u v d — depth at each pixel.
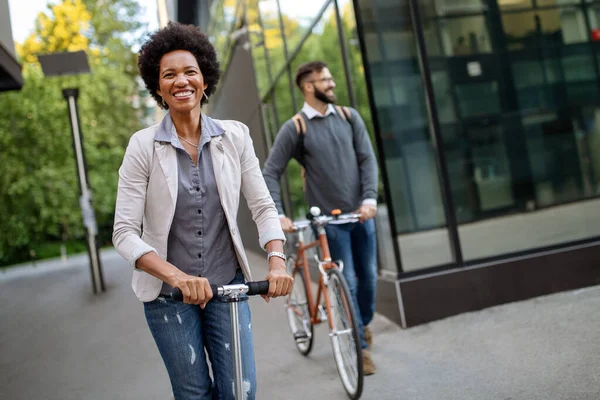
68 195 28.80
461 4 5.65
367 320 4.58
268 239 2.51
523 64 5.72
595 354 3.80
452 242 5.41
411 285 5.22
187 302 2.15
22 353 7.03
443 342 4.64
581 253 5.45
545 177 5.67
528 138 5.68
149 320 2.50
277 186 4.45
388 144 5.47
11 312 10.91
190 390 2.47
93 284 11.83
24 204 28.80
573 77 5.79
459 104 5.60
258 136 12.04
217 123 2.56
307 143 4.43
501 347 4.27
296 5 7.95
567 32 5.80
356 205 4.44
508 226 5.53
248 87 12.41
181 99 2.43
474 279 5.31
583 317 4.57
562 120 5.74
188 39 2.52
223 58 16.08
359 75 5.70
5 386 5.63
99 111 33.06
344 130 4.46
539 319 4.73
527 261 5.38
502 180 5.58
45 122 27.41
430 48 5.57
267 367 4.89
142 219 2.43
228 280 2.53
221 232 2.52
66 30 31.78
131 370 5.50
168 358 2.48
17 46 31.25
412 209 5.41
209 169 2.49
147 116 35.88
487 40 5.68
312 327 4.87
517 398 3.39
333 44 6.48
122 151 33.59
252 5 10.91
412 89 5.57
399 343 4.82
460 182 5.50
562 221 5.64
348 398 3.91
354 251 4.51
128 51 34.84
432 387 3.78
